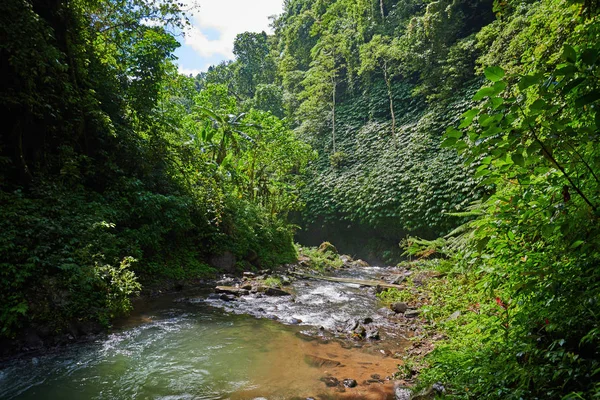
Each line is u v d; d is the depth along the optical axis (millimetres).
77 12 8422
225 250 10406
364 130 22594
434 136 17688
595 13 2520
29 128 6730
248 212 12672
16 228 5121
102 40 10219
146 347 4641
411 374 3818
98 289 5562
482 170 2199
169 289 7938
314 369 4066
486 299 4273
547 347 2357
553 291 2252
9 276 4684
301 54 33500
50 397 3340
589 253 2143
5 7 5695
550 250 2502
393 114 20766
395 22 24000
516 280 2707
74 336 4820
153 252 8602
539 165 2041
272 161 16844
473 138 1960
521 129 1785
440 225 14375
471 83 17438
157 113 10977
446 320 5402
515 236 2684
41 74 6629
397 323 6039
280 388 3576
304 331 5508
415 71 21734
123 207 7961
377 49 22047
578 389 2004
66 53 7832
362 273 13008
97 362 4129
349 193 19453
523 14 13781
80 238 5941
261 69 36000
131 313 6086
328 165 22953
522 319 2682
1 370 3844
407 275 10516
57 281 5086
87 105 7766
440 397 2814
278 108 28797
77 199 6922
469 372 2930
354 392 3486
